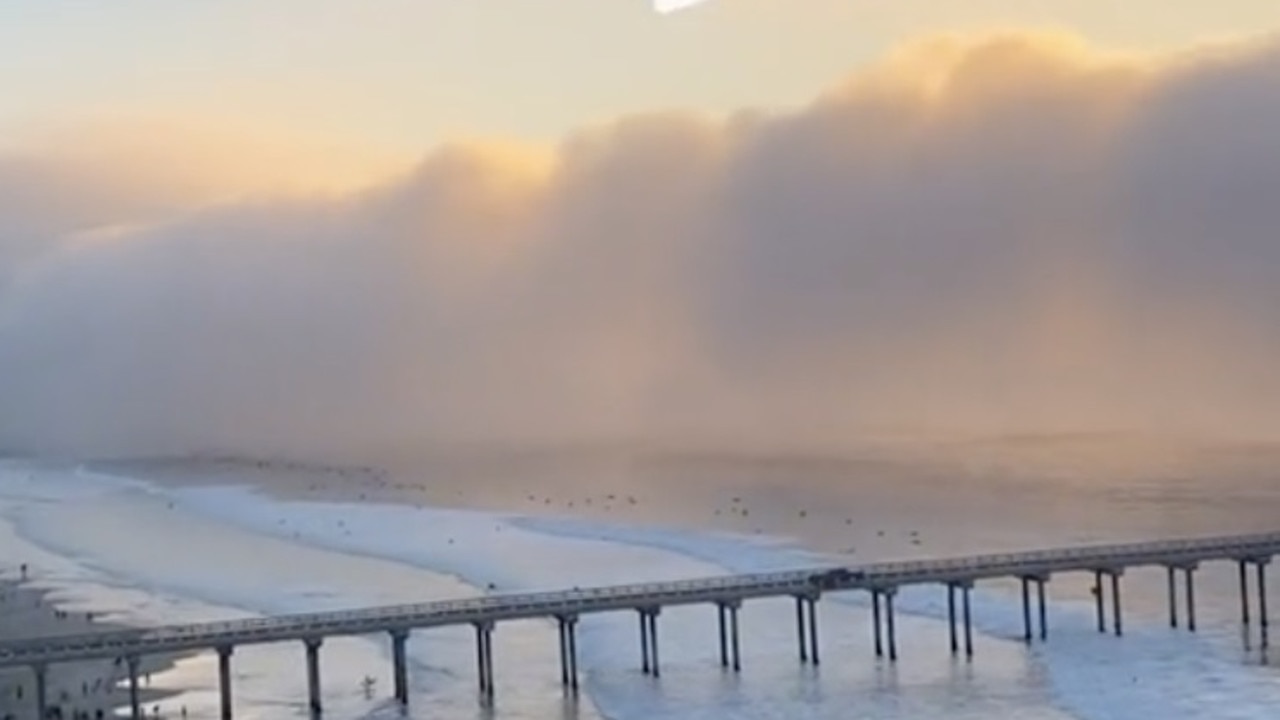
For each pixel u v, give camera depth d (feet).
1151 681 326.44
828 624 413.18
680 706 329.93
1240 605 415.03
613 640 404.77
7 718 335.88
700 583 375.25
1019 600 427.74
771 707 324.39
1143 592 440.04
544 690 353.10
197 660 403.95
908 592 446.19
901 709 316.19
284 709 344.28
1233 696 308.81
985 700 319.68
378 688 363.76
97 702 357.00
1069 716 301.63
